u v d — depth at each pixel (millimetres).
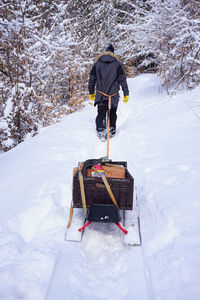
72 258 1900
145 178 3084
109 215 2113
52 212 2469
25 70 6426
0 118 5914
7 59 6242
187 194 2537
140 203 2637
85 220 2297
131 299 1554
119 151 4207
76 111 7789
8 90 6203
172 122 4840
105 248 2061
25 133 6320
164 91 8086
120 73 4652
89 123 5926
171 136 4234
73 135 5012
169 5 7188
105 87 4598
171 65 7254
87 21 12086
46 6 8695
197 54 6344
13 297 1521
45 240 2111
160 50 7578
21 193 2787
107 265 1868
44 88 7445
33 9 7324
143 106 6953
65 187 2941
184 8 6699
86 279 1727
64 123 5977
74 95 8094
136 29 8156
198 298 1389
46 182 2982
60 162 3686
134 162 3574
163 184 2850
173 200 2484
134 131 4934
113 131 5020
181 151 3578
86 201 2215
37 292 1562
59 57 7238
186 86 6957
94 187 2170
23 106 6102
